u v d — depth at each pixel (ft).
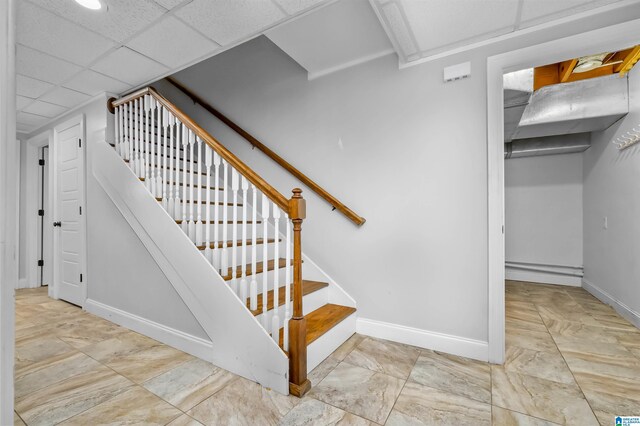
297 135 9.14
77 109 10.05
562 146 12.67
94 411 4.80
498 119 6.29
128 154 8.44
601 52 5.65
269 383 5.41
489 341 6.40
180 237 6.82
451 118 6.84
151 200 7.45
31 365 6.27
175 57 7.25
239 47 10.48
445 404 4.95
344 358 6.54
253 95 10.12
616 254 10.00
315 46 7.51
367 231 7.91
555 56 5.78
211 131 11.23
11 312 2.23
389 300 7.58
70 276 10.44
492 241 6.34
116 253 8.58
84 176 9.67
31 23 5.90
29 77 8.10
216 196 6.51
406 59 7.20
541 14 5.59
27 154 12.88
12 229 2.23
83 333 7.93
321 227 8.60
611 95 9.24
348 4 6.07
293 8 5.58
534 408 4.85
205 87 11.36
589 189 12.48
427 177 7.13
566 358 6.60
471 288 6.64
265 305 5.67
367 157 7.93
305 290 7.39
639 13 5.21
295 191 5.29
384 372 5.96
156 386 5.49
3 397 2.16
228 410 4.81
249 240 8.18
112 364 6.30
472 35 6.25
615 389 5.39
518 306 10.47
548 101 10.03
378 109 7.77
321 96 8.70
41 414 4.73
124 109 8.73
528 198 14.33
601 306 10.46
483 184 6.52
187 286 6.74
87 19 5.82
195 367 6.16
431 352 6.86
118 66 7.62
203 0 5.32
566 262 13.61
